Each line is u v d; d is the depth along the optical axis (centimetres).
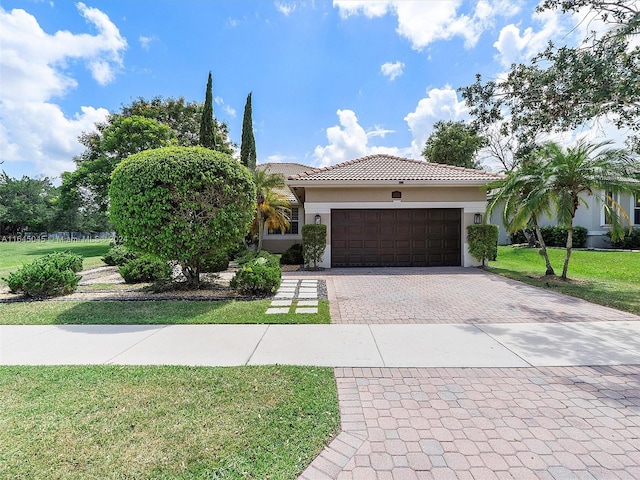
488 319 671
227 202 876
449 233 1520
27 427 301
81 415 321
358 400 356
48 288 861
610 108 854
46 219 5266
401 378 410
